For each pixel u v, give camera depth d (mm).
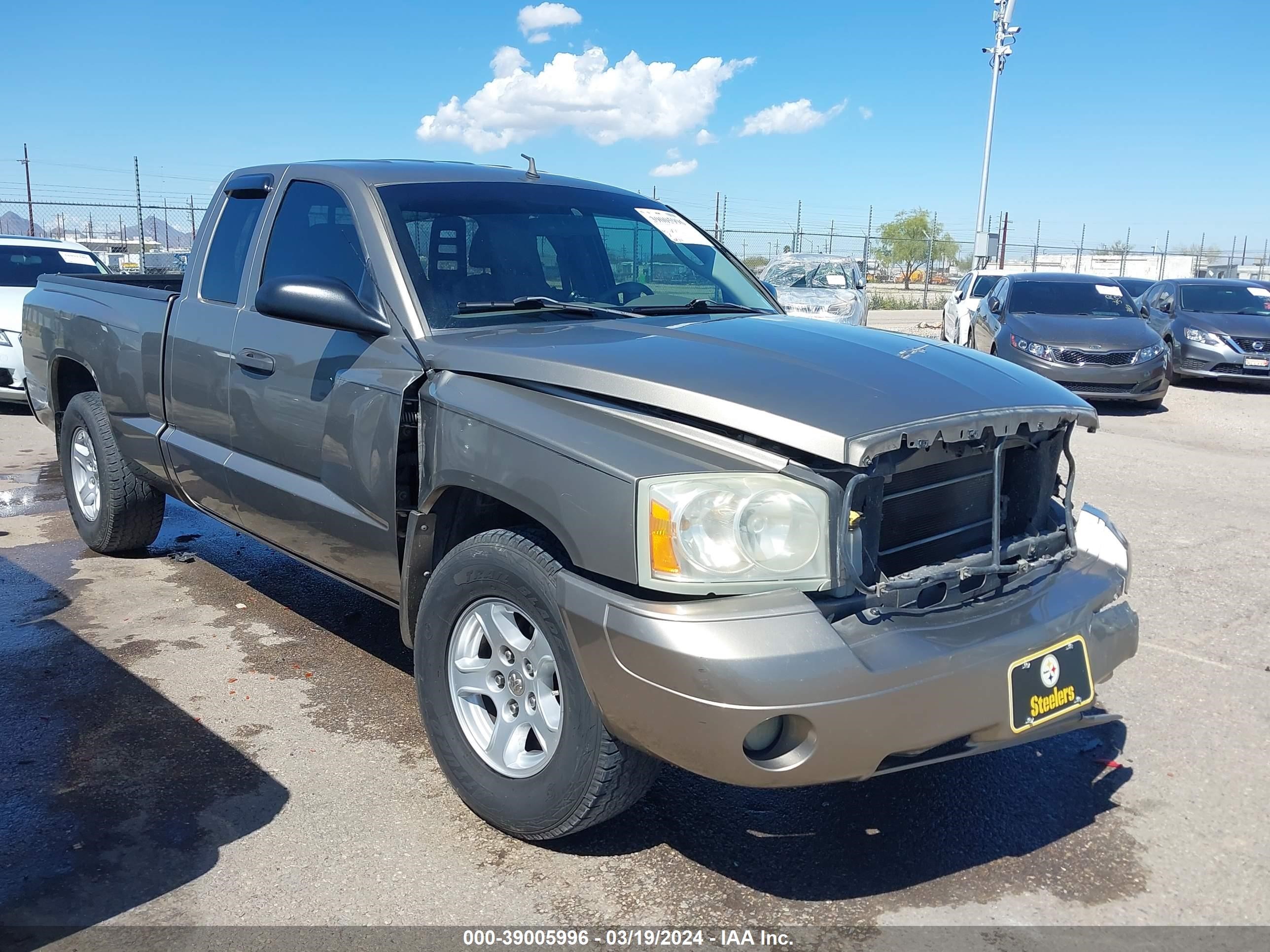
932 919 2604
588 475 2514
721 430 2521
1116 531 3258
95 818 2988
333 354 3416
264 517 3896
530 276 3609
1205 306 14797
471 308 3355
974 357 3199
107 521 5219
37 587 5023
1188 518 6738
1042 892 2727
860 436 2377
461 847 2887
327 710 3729
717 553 2373
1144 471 8383
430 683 3014
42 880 2688
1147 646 4453
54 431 5738
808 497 2395
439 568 2957
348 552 3455
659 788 3238
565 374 2770
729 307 3928
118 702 3766
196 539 5906
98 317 4949
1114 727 3711
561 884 2725
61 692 3836
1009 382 2967
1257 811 3156
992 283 17578
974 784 3305
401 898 2643
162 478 4688
